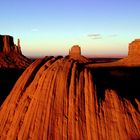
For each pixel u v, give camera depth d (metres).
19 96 19.66
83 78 17.89
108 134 14.86
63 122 15.89
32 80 20.61
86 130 15.30
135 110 15.98
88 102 16.38
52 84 17.89
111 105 16.08
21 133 16.70
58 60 20.47
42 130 16.00
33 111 17.33
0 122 19.16
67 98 16.89
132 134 14.73
